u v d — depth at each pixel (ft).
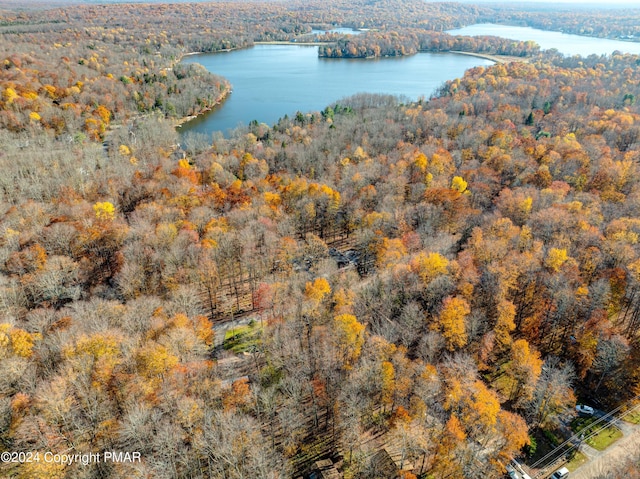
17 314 300.61
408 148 577.84
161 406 217.36
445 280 296.51
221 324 321.93
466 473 206.69
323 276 335.06
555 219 358.84
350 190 456.45
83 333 247.29
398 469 215.51
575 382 276.82
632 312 304.71
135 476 189.06
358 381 237.45
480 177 474.49
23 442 205.87
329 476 213.46
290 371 252.21
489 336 272.51
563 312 285.43
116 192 456.86
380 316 296.71
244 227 374.63
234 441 203.10
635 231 349.20
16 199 443.32
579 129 627.05
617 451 235.20
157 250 336.08
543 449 237.45
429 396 238.07
